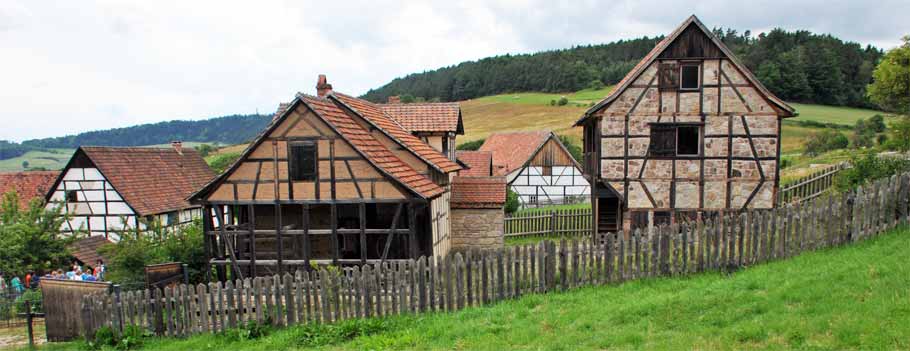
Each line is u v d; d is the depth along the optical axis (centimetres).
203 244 1850
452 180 2302
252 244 1702
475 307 1211
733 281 1080
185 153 4009
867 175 1823
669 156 2045
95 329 1284
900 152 2448
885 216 1214
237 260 1716
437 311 1227
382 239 1909
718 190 2033
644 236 1247
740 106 1992
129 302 1276
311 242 1928
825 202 1209
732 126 2003
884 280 883
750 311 905
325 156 1655
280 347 1123
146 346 1232
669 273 1245
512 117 8600
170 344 1226
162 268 1378
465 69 11962
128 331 1255
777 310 877
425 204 1709
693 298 1004
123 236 1895
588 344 882
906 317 745
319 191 1661
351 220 1919
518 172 4250
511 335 984
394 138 1875
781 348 743
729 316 898
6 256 2119
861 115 6606
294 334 1176
